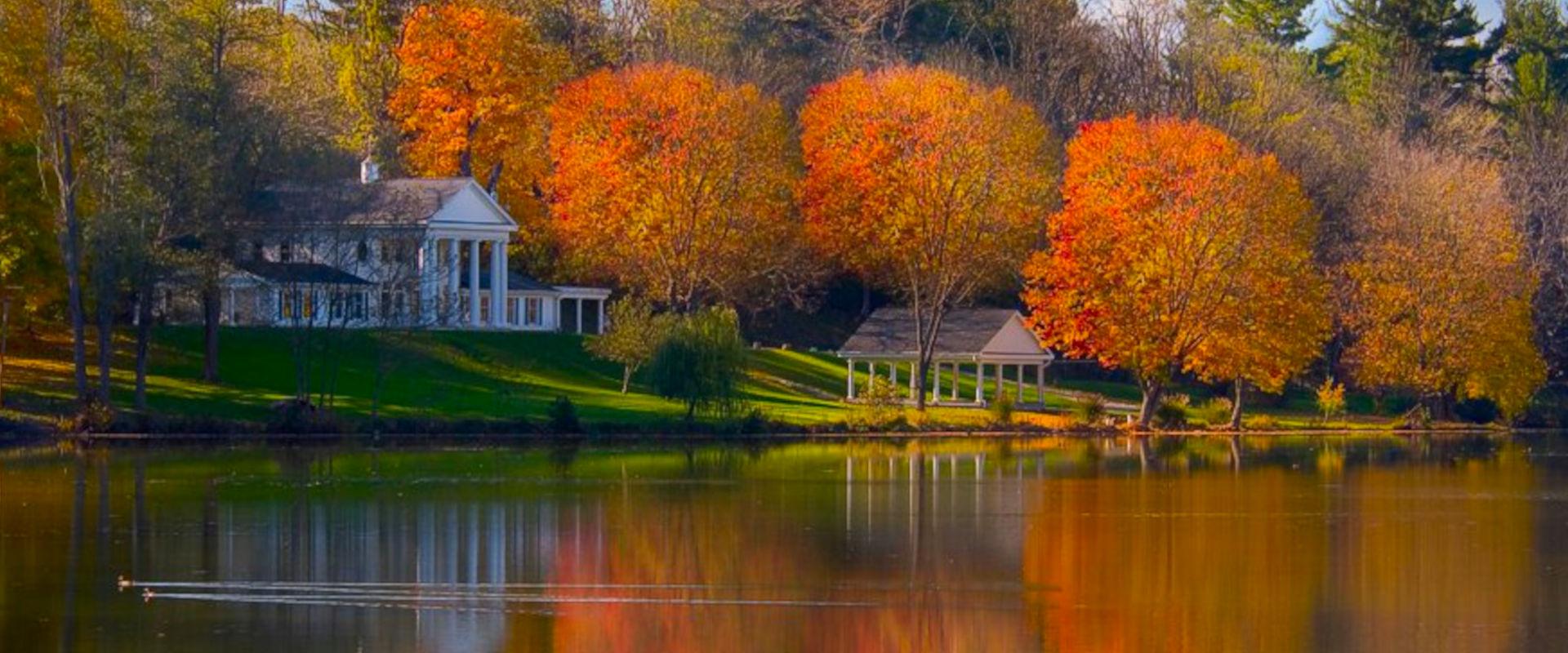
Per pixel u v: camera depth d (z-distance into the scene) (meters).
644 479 171.75
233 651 100.69
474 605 112.69
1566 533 143.50
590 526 141.38
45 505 147.12
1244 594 118.62
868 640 106.00
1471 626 110.00
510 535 136.12
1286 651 103.94
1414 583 122.50
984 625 109.62
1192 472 187.62
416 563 124.75
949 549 133.62
